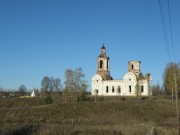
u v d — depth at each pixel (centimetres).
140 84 14275
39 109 9344
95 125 7269
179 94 13075
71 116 9250
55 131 5216
